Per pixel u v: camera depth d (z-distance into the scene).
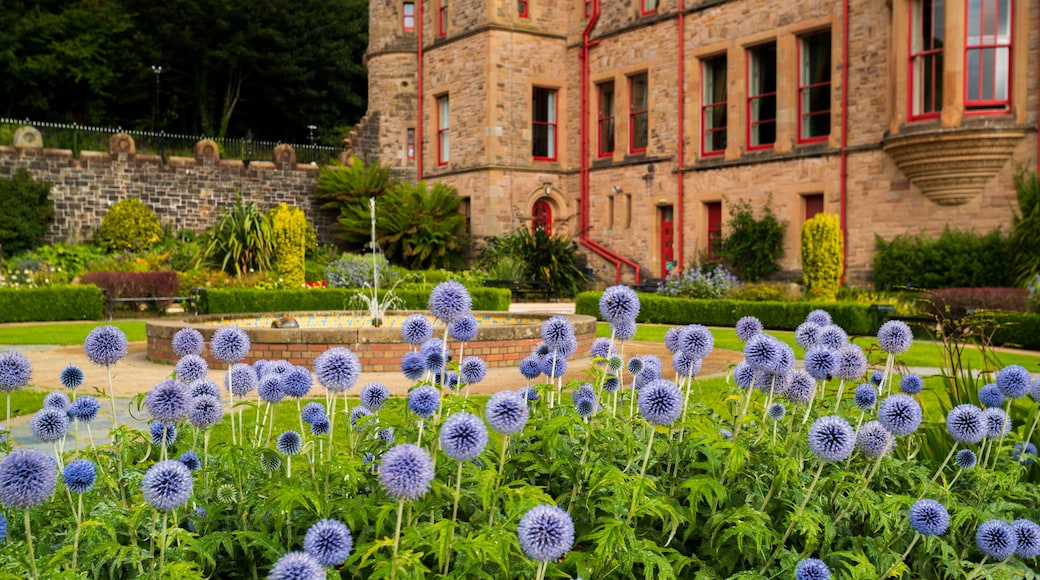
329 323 13.20
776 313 15.71
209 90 39.06
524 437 3.35
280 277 21.20
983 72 16.30
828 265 17.05
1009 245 15.84
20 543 2.65
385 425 3.17
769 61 20.95
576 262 25.53
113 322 17.42
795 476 3.13
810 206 20.08
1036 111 15.92
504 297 19.08
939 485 3.55
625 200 24.56
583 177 25.81
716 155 22.09
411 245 25.45
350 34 40.66
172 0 35.94
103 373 9.77
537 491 2.61
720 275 19.09
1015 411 4.61
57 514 3.00
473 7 25.83
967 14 16.20
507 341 10.34
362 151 28.66
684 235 22.91
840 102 19.06
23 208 22.67
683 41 22.70
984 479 3.58
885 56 18.22
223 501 3.00
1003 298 14.06
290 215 21.33
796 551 3.06
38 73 34.28
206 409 3.08
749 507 2.90
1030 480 4.21
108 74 35.53
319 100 40.34
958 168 16.42
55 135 26.67
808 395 3.55
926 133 16.41
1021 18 15.98
